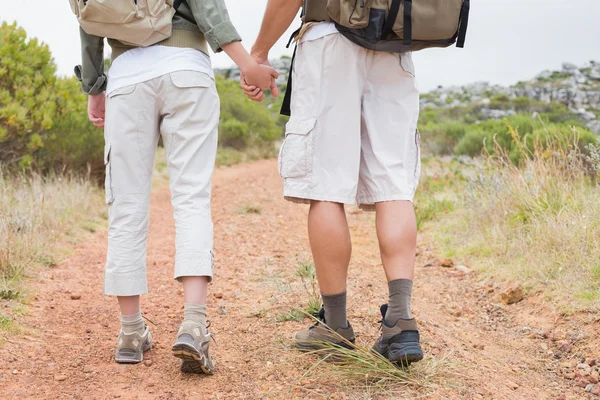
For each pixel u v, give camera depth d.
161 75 2.46
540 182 5.14
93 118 2.92
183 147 2.52
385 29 2.28
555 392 2.66
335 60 2.38
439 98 59.94
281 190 9.92
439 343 3.00
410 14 2.24
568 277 3.80
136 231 2.56
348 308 3.42
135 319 2.63
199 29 2.56
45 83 8.10
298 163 2.39
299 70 2.46
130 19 2.36
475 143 11.98
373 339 2.91
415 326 2.35
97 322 3.23
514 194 5.21
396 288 2.35
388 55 2.46
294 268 4.43
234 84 25.02
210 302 3.61
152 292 3.92
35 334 2.92
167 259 4.93
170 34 2.49
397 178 2.45
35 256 4.30
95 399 2.27
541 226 4.53
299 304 3.43
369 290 3.87
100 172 8.58
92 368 2.57
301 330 2.96
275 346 2.79
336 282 2.48
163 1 2.43
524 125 10.42
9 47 7.63
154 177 11.81
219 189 9.98
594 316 3.32
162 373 2.53
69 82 8.76
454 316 3.76
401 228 2.39
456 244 5.32
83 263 4.62
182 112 2.50
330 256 2.44
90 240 5.52
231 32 2.46
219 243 5.48
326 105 2.39
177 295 3.84
